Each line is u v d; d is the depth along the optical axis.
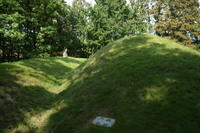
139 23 32.00
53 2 24.34
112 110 5.17
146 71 6.77
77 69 12.20
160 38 11.66
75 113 5.67
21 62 13.07
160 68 6.79
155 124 4.23
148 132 4.04
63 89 9.22
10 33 18.64
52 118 5.99
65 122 5.34
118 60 8.95
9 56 24.09
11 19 18.88
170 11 27.86
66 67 16.12
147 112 4.68
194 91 5.26
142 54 8.77
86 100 6.25
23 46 23.98
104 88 6.58
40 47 24.08
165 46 9.60
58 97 8.04
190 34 29.02
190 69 6.47
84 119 5.18
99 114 5.17
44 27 23.98
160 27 27.69
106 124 4.61
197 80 5.74
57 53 35.59
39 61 15.08
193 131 3.91
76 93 7.27
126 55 9.27
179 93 5.20
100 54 11.54
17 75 9.48
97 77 7.93
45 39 25.23
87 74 9.20
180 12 27.20
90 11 31.53
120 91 6.03
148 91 5.55
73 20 34.56
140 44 10.59
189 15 26.20
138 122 4.39
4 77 8.62
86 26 32.22
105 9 31.64
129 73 7.00
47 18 25.41
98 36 30.47
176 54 8.05
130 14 31.98
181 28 26.02
